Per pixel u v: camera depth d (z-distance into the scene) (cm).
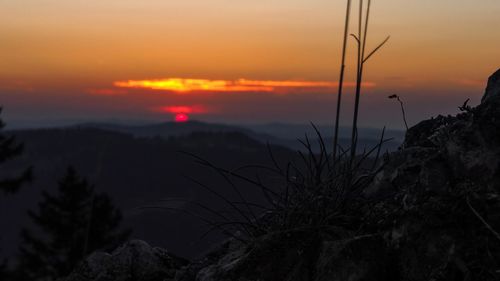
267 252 241
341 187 248
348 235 236
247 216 248
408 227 224
